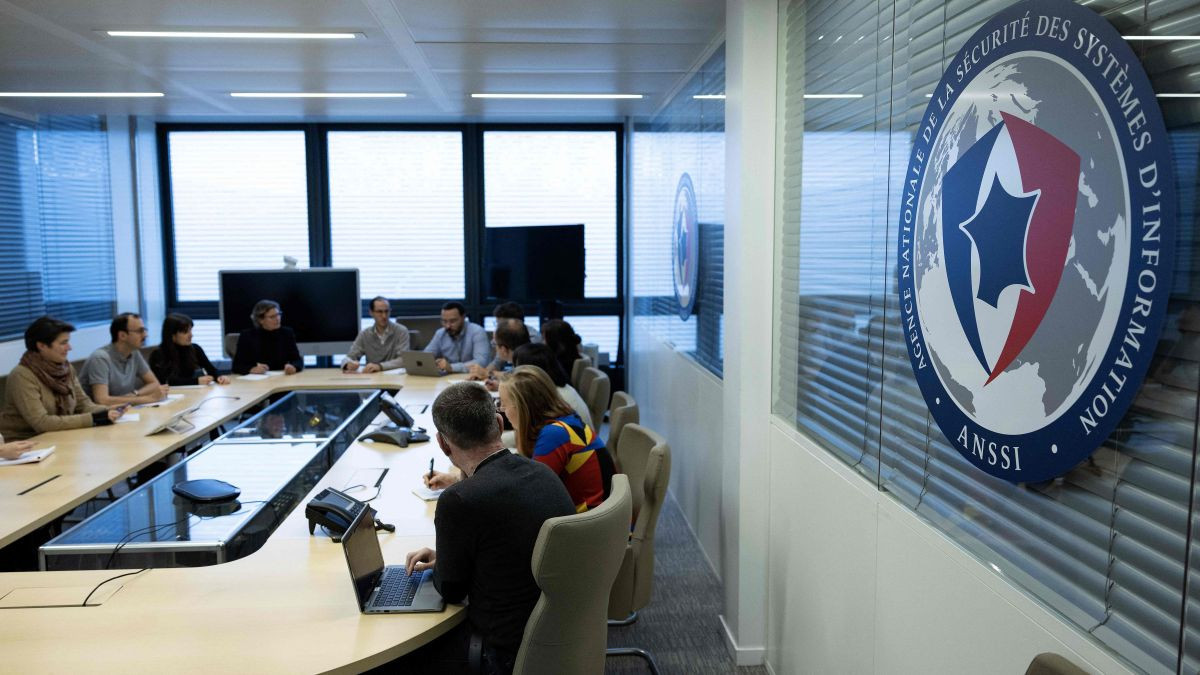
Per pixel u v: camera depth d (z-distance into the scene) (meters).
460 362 6.51
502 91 5.66
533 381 3.18
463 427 2.25
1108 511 1.27
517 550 2.10
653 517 2.94
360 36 4.14
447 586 2.10
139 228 7.53
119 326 5.08
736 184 3.24
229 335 6.98
